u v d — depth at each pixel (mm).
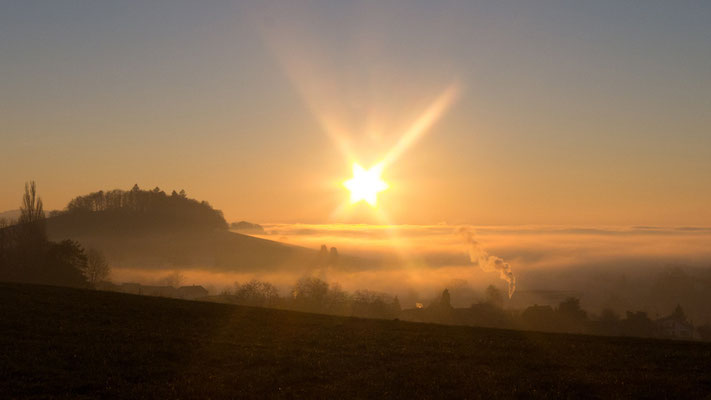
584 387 25969
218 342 34344
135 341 33094
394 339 37906
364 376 27188
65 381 24453
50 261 102500
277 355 31391
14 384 23625
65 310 41219
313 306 113500
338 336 38312
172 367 27859
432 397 23922
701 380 27344
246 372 27469
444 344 36562
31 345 30250
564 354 33969
